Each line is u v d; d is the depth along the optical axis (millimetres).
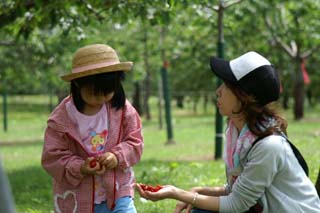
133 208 4105
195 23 12500
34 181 9281
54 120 4023
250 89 3740
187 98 41844
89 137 4031
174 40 17250
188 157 11992
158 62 18906
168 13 8359
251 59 3801
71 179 3945
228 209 3771
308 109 36250
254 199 3723
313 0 14758
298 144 12086
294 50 21938
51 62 15531
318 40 16406
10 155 14625
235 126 3902
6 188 1983
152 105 47125
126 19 8219
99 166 3914
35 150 15898
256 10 14680
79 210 3992
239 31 15805
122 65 3955
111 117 4074
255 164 3672
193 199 3836
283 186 3727
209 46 16641
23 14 7863
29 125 27672
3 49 16109
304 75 21266
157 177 8570
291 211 3674
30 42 13570
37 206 7094
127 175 4121
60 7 7914
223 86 3871
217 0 9641
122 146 4020
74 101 4031
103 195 4043
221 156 11297
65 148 4023
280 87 3850
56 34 13500
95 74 3889
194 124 24609
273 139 3684
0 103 46312
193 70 26422
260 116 3760
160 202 6582
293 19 16094
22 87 28531
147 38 17047
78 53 4004
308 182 3791
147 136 19047
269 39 17969
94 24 8891
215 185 7848
